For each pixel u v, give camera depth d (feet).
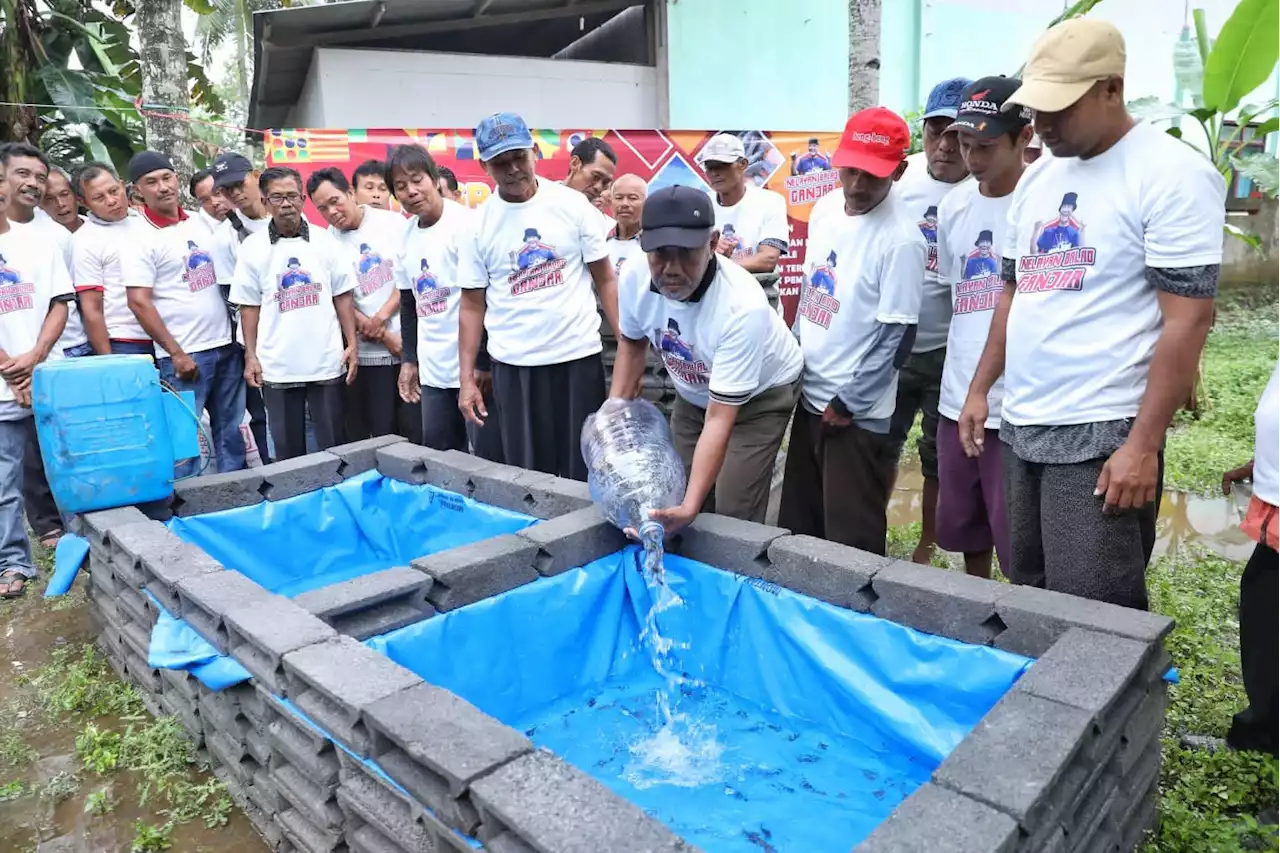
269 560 14.01
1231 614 12.14
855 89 20.59
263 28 25.17
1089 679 6.89
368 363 17.69
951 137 12.16
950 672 8.48
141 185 17.65
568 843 5.47
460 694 9.71
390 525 15.01
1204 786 8.43
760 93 31.83
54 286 15.37
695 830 8.35
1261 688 8.34
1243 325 34.78
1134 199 7.49
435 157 22.97
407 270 15.64
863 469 11.59
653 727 10.07
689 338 10.38
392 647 9.16
